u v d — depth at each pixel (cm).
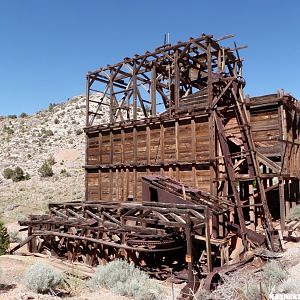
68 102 12619
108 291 1148
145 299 1082
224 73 2047
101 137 2456
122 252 1620
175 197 1678
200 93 2050
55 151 8169
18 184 5538
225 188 1831
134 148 2212
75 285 1204
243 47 2069
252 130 1950
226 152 1809
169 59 2127
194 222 1485
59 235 1823
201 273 1407
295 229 1741
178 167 1975
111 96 2462
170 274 1485
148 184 1828
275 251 1582
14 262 1594
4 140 9331
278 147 1850
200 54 2314
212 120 1841
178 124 2000
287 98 1870
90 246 1744
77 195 4531
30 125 10825
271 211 2322
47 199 4522
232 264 1412
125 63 2377
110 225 1653
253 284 1036
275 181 3130
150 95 2489
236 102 1898
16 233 2586
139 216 1585
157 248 1541
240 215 1700
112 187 2344
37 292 1070
